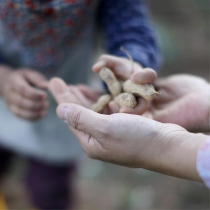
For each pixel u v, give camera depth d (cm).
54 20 120
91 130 96
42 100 120
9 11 119
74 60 132
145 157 95
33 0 117
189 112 109
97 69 108
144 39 125
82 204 164
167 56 253
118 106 104
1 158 148
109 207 164
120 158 97
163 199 165
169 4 320
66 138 140
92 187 175
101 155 98
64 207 149
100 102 108
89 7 121
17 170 184
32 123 137
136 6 128
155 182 176
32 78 122
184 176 93
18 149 140
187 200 164
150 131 95
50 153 140
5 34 126
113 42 125
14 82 120
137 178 179
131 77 102
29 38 124
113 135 95
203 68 259
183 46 279
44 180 145
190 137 94
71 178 151
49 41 124
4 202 162
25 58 130
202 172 90
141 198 166
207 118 110
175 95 117
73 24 122
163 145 94
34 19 119
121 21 126
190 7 326
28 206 165
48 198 146
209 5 327
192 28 304
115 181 178
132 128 95
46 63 129
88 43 134
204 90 113
